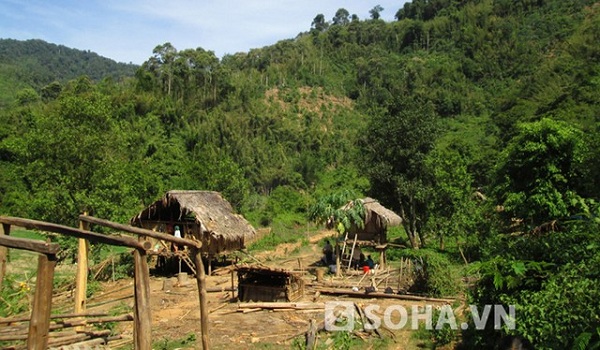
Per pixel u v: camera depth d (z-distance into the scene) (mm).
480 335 8477
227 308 14641
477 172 35938
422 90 83062
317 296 16125
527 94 60656
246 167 66875
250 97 92562
